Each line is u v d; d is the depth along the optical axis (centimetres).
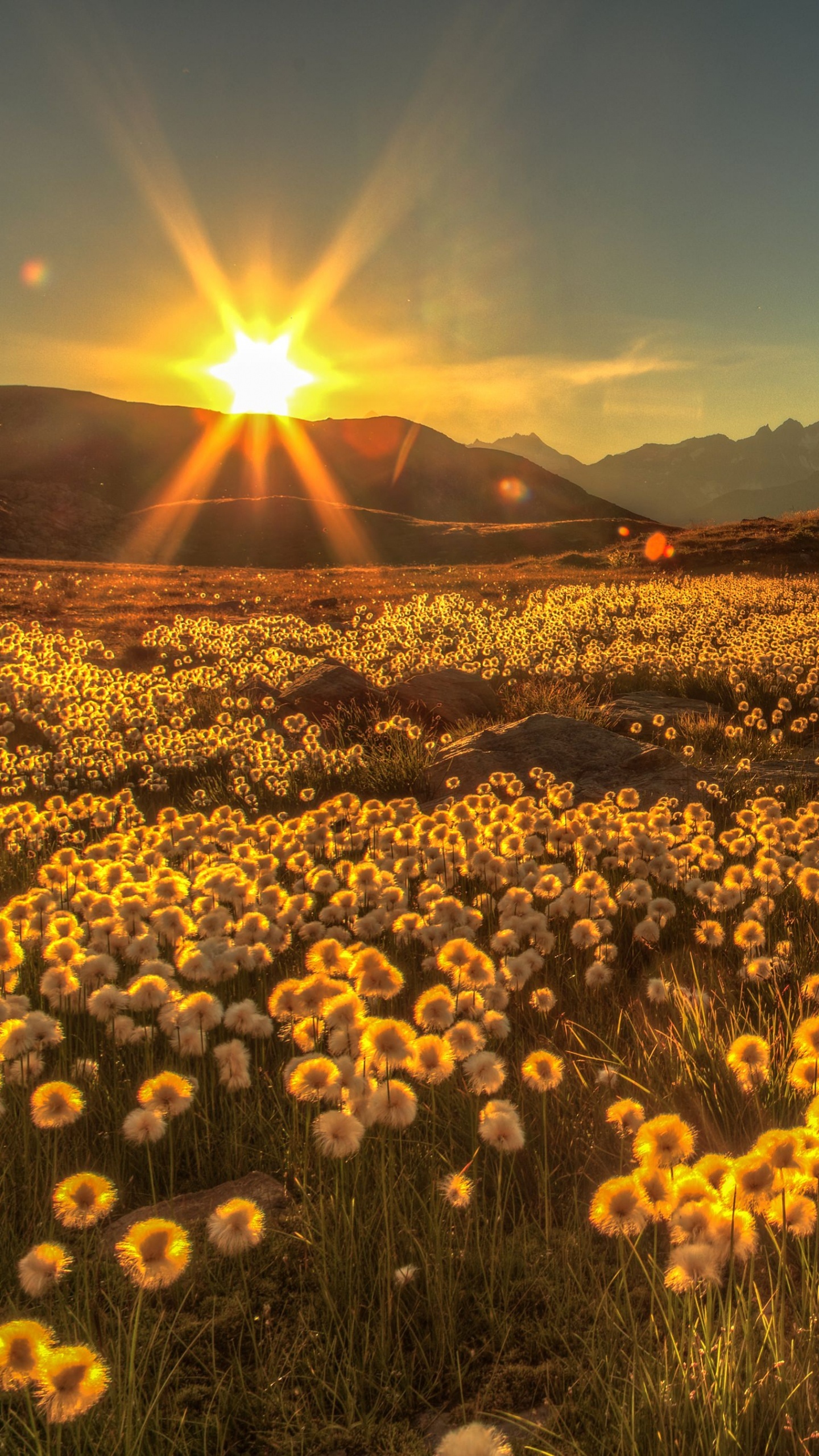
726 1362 223
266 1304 270
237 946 481
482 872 595
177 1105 308
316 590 4091
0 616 2922
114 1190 258
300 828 732
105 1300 276
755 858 669
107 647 2472
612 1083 378
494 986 422
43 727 1405
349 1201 309
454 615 2789
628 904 564
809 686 1434
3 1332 191
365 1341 254
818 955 515
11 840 846
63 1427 229
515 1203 326
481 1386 250
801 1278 277
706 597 3147
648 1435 219
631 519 8875
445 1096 374
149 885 574
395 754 1188
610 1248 300
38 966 530
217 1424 231
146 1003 394
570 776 993
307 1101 309
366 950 362
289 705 1458
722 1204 237
